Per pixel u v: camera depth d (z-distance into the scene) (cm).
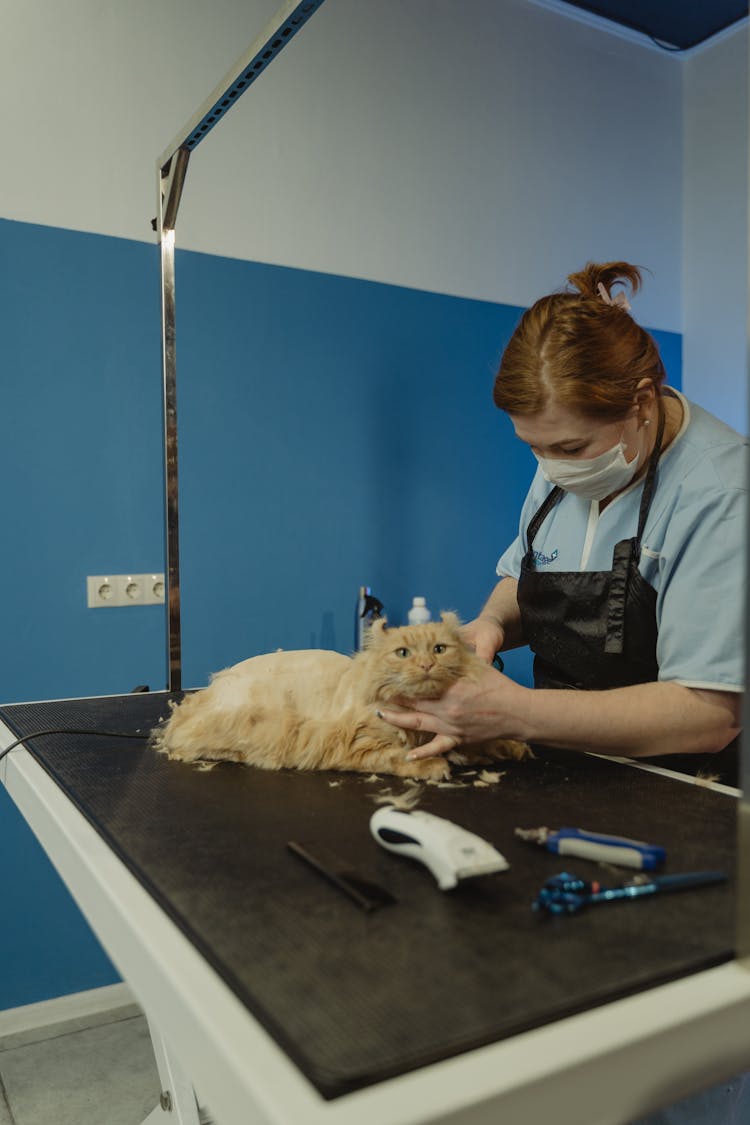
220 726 101
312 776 97
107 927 67
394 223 244
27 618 198
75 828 81
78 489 203
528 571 130
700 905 63
